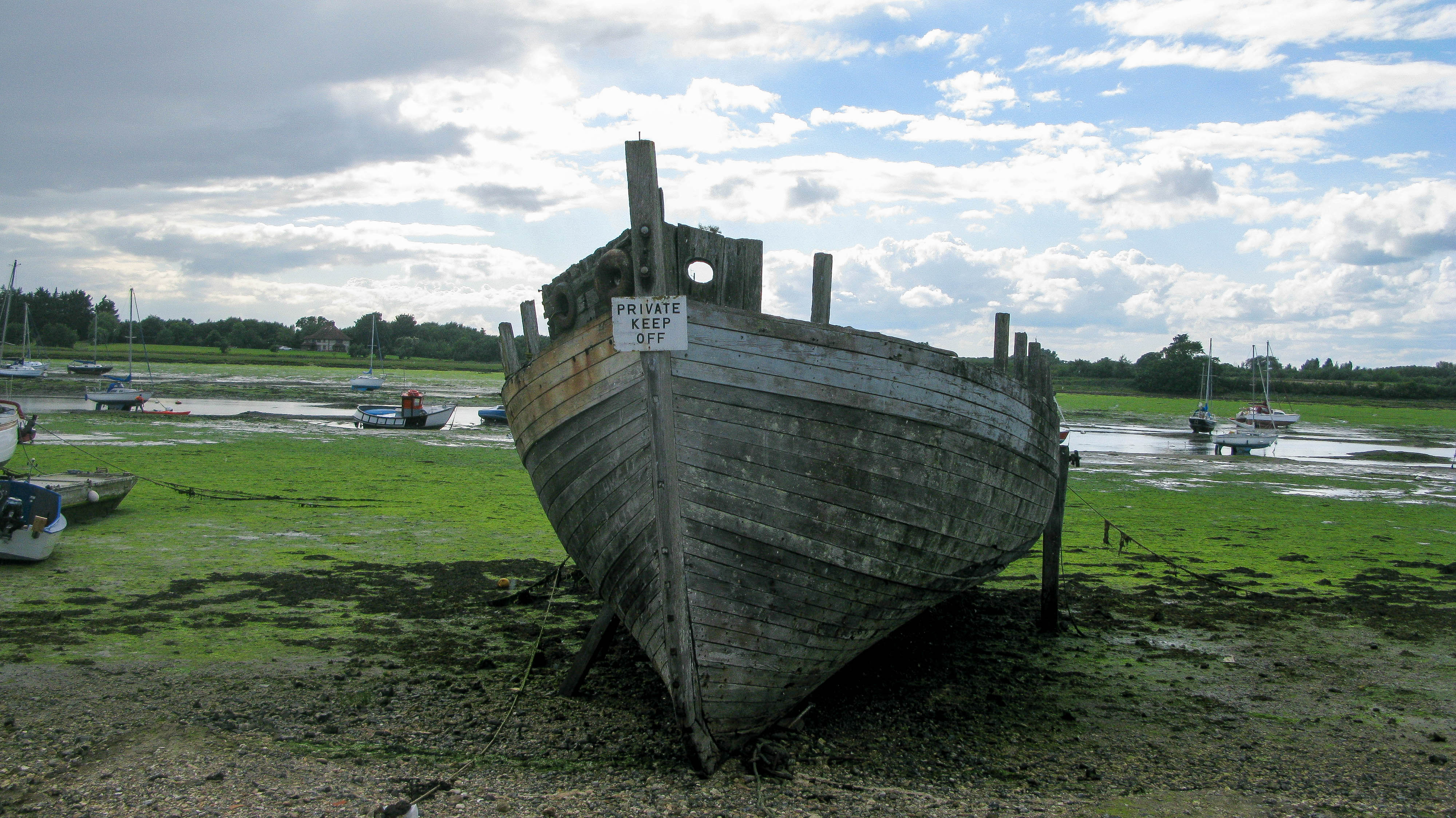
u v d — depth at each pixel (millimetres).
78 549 13828
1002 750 7383
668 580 6562
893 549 7156
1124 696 8859
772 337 6539
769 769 6703
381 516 18172
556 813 5879
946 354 7129
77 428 34812
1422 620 11922
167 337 145250
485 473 25719
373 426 41531
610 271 6645
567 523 7598
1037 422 8680
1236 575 14789
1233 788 6719
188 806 5812
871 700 8539
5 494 12375
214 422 40625
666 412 6402
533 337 8609
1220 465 35781
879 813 6062
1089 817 6129
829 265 6914
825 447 6699
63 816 5637
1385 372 141875
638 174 6227
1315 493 27000
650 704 8195
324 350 151750
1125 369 128000
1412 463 40000
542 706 8055
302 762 6594
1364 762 7285
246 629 10102
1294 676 9570
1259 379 106438
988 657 10117
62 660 8695
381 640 9953
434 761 6715
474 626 10688
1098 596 13234
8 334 117625
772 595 6809
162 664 8750
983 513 7859
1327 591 13711
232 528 16141
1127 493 25578
